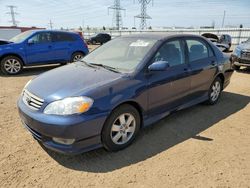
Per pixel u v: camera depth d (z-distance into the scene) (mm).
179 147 3395
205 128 4020
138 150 3312
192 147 3395
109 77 3312
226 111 4828
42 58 9234
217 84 5172
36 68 10195
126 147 3369
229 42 18594
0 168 2881
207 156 3174
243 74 8883
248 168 2941
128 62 3699
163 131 3885
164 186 2604
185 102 4324
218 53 5133
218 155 3203
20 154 3178
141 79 3416
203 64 4570
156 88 3600
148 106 3549
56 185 2613
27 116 3029
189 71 4211
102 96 2971
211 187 2604
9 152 3219
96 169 2889
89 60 4234
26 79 7891
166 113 3945
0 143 3447
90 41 32250
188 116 4527
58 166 2941
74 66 3982
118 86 3154
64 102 2838
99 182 2664
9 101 5391
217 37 18781
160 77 3656
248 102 5434
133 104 3377
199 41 4699
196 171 2861
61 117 2783
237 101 5496
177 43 4176
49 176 2756
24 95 3350
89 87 3037
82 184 2631
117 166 2951
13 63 8672
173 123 4195
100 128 2973
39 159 3074
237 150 3338
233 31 31625
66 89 3031
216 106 5117
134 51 3881
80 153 2922
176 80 3947
